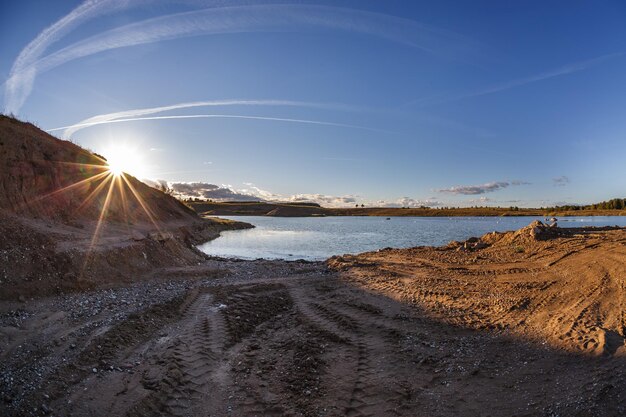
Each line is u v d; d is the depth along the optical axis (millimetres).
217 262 23047
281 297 13664
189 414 6344
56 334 8664
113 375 7293
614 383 5891
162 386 6902
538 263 18094
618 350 6910
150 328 9883
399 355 8211
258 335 9961
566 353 7270
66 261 13133
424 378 7141
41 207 18312
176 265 18953
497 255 22219
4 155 18406
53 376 6887
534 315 9844
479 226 80500
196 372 7715
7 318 9352
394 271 18531
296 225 88312
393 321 10453
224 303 12672
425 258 23281
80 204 21641
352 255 26781
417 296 13000
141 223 27906
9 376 6695
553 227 26328
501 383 6664
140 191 39500
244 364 8117
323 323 10594
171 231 29328
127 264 15727
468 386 6703
